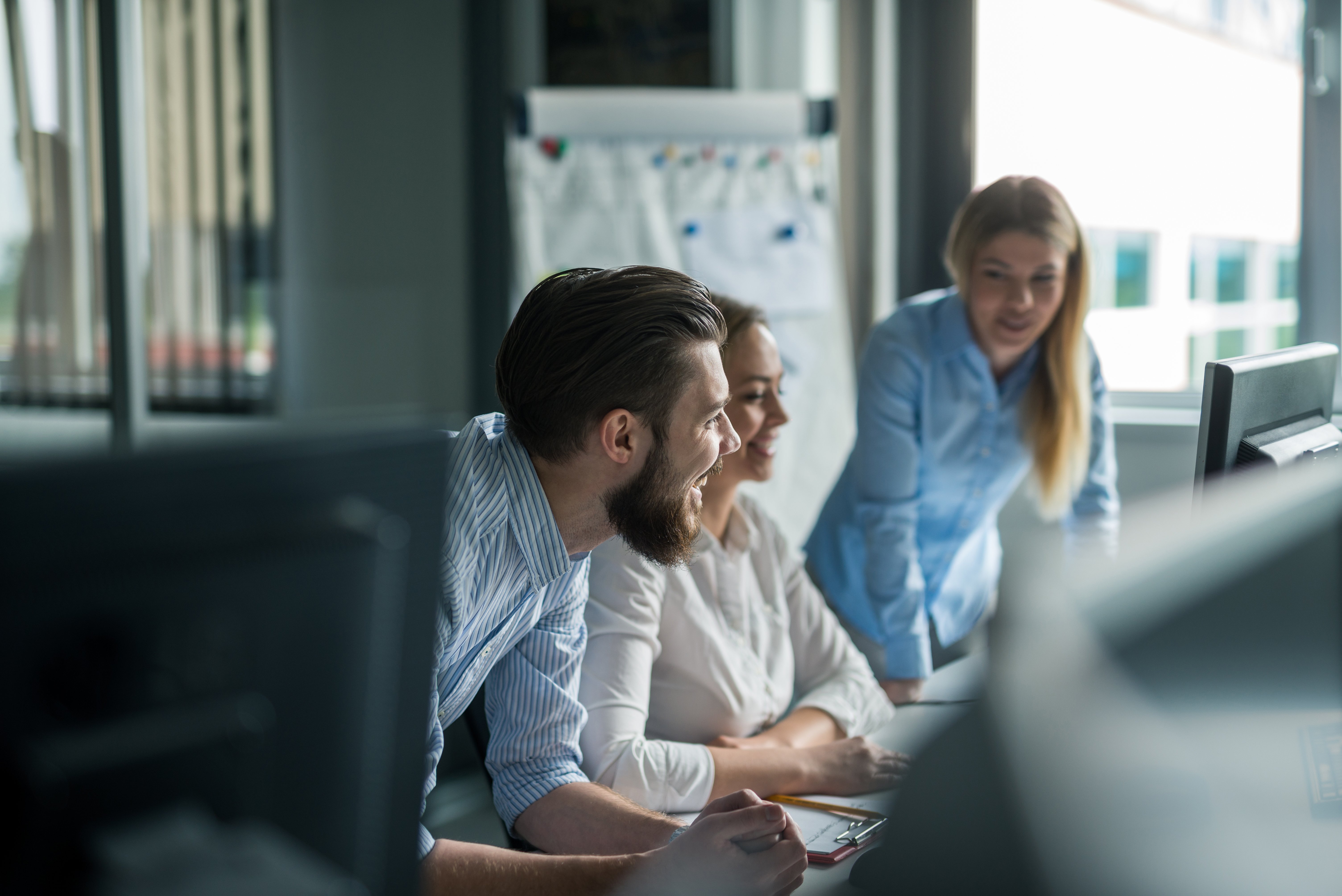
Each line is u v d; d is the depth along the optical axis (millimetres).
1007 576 502
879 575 1915
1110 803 452
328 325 3098
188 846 456
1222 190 3064
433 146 3264
